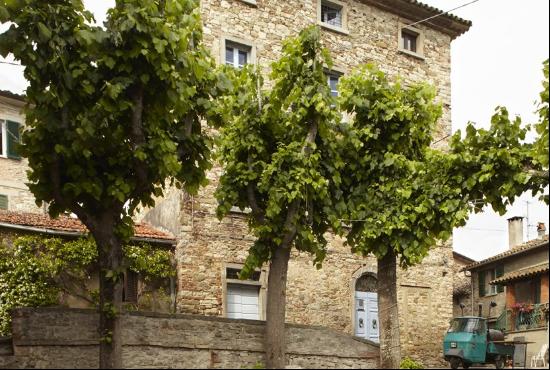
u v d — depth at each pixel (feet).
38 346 39.65
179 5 38.55
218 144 43.62
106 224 38.01
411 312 72.84
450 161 44.98
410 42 80.79
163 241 60.54
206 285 61.05
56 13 37.24
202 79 42.01
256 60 67.56
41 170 38.27
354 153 48.32
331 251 68.59
